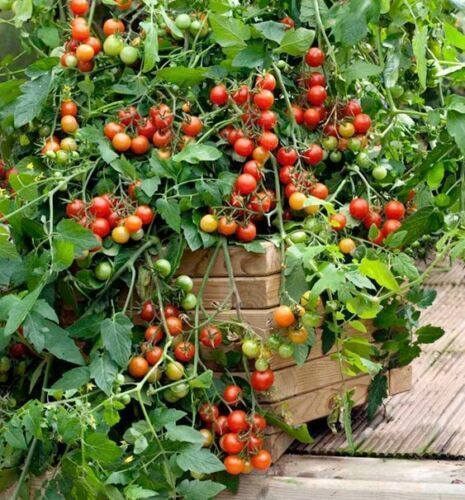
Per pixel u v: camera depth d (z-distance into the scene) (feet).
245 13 4.81
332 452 4.64
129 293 4.34
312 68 4.70
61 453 4.49
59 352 4.12
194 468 3.99
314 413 4.65
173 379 4.23
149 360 4.26
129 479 4.04
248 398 4.37
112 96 4.86
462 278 7.48
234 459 4.23
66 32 5.00
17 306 4.03
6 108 5.08
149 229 4.48
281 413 4.40
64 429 3.92
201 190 4.33
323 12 4.68
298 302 4.22
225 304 4.29
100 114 4.72
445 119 4.60
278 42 4.46
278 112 4.66
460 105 4.45
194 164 4.42
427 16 4.86
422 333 4.86
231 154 4.52
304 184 4.49
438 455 4.53
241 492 4.34
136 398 4.12
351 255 4.47
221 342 4.38
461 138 4.42
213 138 4.68
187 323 4.34
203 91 4.76
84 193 4.46
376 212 4.67
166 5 4.83
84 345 4.60
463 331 6.33
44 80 4.76
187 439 4.00
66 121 4.71
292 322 4.17
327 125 4.64
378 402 4.88
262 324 4.30
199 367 4.45
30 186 4.33
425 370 5.71
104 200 4.38
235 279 4.34
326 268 4.11
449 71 4.73
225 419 4.29
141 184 4.35
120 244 4.42
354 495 4.13
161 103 4.64
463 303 6.91
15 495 4.22
